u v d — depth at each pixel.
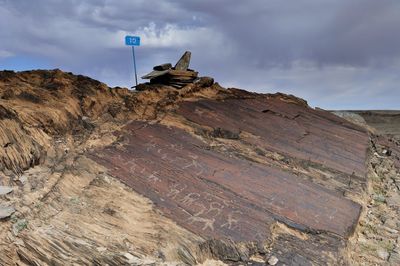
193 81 10.52
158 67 10.37
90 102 8.02
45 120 6.55
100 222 4.75
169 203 5.48
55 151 6.13
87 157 6.23
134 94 8.93
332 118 11.38
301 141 8.86
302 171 7.52
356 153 9.02
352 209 6.34
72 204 4.99
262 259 4.79
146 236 4.70
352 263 5.28
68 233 4.43
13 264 4.06
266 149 8.10
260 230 5.20
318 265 4.82
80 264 4.11
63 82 8.34
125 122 7.90
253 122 9.20
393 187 8.37
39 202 4.86
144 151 6.83
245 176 6.63
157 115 8.46
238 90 11.32
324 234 5.51
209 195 5.84
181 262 4.47
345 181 7.54
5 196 4.80
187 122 8.40
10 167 5.34
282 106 11.05
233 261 4.71
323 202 6.34
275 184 6.56
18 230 4.34
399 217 6.96
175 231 4.87
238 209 5.60
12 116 5.99
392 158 10.30
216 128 8.35
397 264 5.52
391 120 16.92
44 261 4.10
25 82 8.14
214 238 4.87
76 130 7.00
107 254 4.23
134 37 9.35
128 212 5.08
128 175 6.00
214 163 6.87
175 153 6.97
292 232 5.43
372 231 6.33
